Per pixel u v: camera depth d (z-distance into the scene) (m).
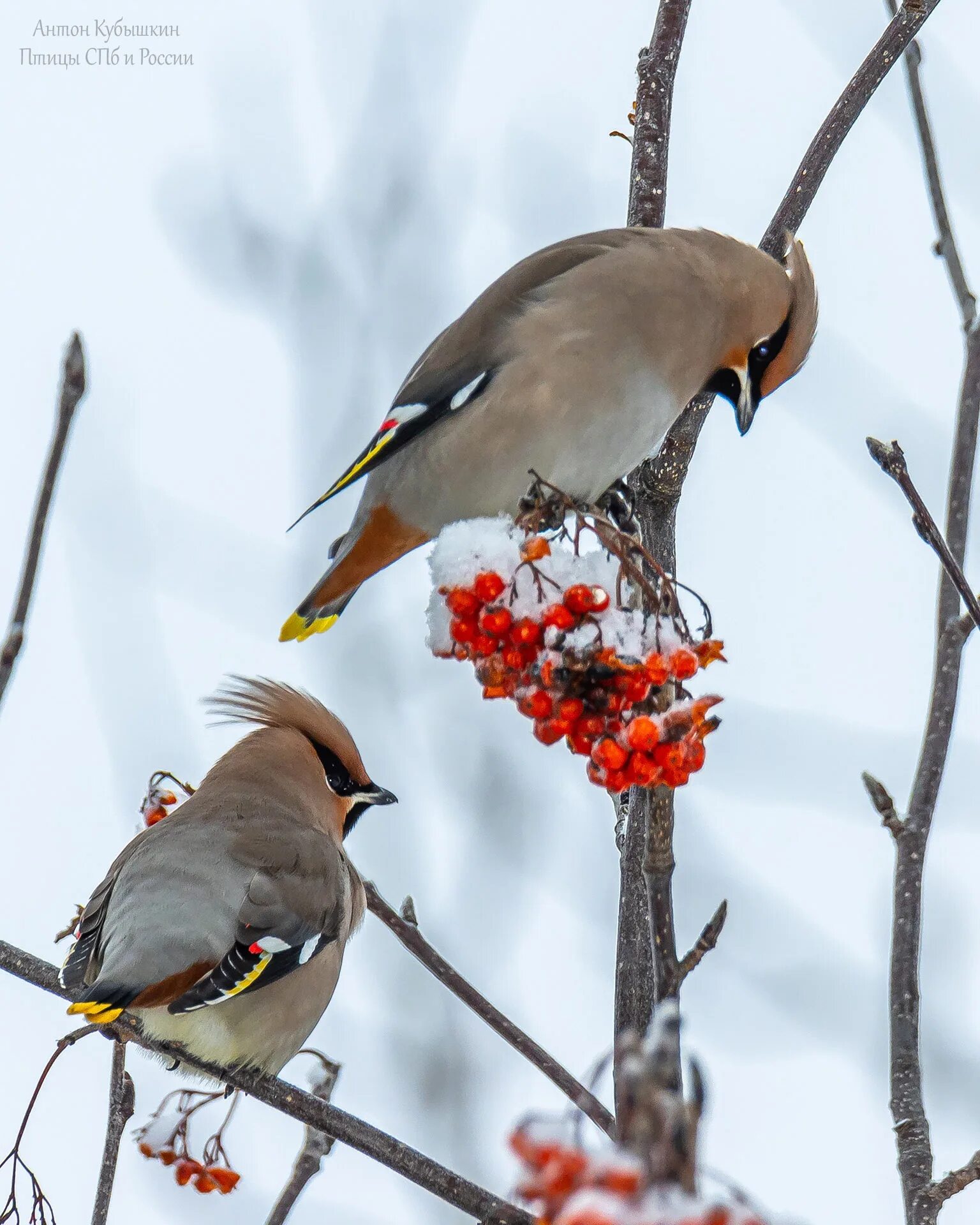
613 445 9.62
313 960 9.37
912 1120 6.86
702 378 9.98
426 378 9.82
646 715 6.10
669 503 8.98
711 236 10.18
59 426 6.56
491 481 9.55
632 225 10.32
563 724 6.27
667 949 5.60
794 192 10.44
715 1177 4.30
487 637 6.55
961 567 7.71
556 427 9.51
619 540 6.52
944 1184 6.58
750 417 10.32
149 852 9.23
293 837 9.55
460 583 6.67
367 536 9.86
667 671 6.18
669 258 9.87
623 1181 4.16
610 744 5.86
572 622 6.33
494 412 9.52
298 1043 9.34
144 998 8.48
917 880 7.27
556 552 6.85
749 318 10.09
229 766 10.10
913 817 7.38
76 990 8.70
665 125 10.24
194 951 8.70
